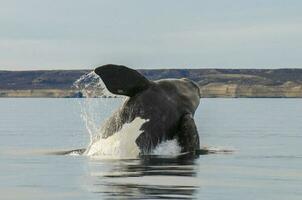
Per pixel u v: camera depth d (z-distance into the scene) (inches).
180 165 2539.4
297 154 3038.9
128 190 1988.2
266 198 1905.8
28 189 2026.3
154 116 2874.0
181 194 1941.4
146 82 2935.5
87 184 2101.4
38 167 2522.1
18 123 5969.5
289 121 6304.1
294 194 1966.0
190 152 2869.1
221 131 4702.3
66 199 1866.4
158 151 2854.3
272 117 7283.5
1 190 2011.6
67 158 2815.0
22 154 3026.6
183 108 2957.7
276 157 2898.6
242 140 3865.7
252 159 2802.7
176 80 3070.9
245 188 2060.8
